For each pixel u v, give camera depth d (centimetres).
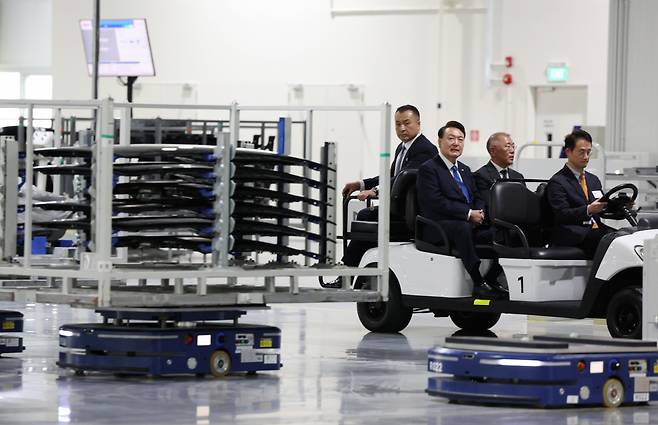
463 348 962
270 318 1800
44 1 4062
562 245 1466
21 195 1286
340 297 1155
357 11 3309
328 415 877
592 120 3097
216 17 3434
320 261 1183
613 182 2392
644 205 2358
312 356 1288
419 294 1548
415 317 1880
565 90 3145
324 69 3350
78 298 1044
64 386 1007
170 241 1101
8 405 899
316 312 1923
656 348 982
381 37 3294
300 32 3369
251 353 1098
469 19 3198
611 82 2611
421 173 1529
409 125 1616
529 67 3141
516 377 925
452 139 1523
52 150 1102
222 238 1098
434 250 1529
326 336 1530
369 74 3309
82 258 1042
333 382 1069
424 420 862
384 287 1188
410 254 1555
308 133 1202
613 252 1371
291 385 1040
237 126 1140
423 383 1072
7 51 4097
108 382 1036
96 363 1063
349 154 3319
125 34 3167
